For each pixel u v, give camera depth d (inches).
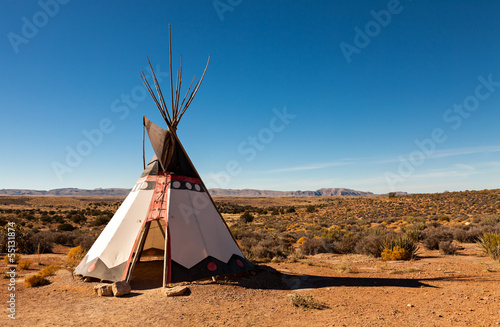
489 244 574.9
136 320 247.4
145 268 492.7
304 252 767.7
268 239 984.3
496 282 363.9
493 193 2751.0
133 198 439.5
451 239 735.7
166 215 402.9
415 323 240.5
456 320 243.6
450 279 401.1
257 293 337.7
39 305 293.6
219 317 255.8
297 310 279.9
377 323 241.4
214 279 376.5
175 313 262.7
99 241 422.9
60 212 3346.5
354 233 1098.1
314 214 2751.0
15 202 5290.4
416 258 598.9
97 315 261.4
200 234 405.7
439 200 2753.4
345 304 299.7
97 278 374.9
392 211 2402.8
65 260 615.5
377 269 511.8
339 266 519.8
